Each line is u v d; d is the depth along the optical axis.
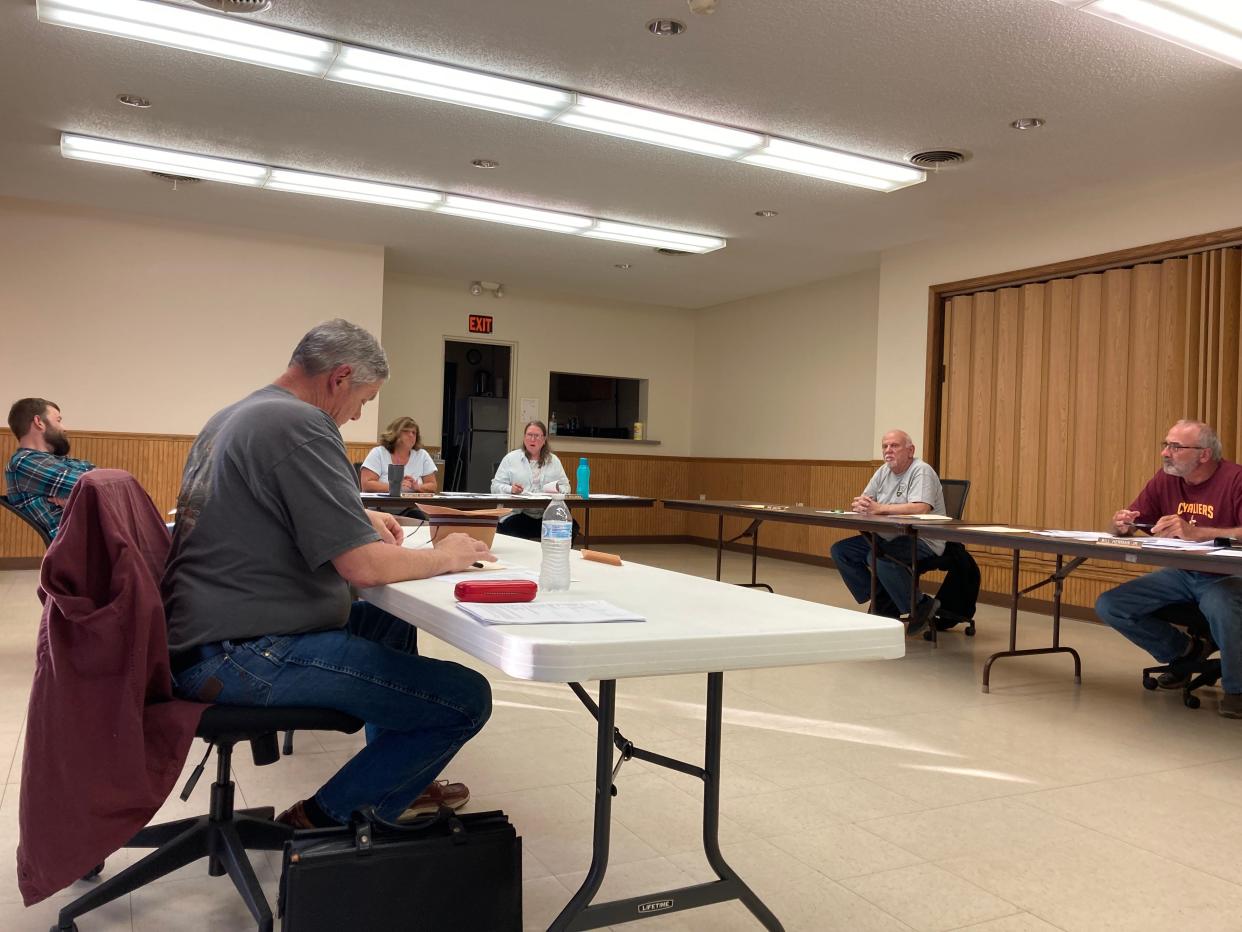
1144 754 3.14
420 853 1.52
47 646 1.51
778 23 3.72
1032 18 3.61
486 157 5.46
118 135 5.25
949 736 3.29
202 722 1.61
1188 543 3.51
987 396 6.64
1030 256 6.35
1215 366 5.27
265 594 1.69
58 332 6.86
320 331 1.88
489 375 9.77
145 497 1.88
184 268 7.21
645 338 10.46
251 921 1.80
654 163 5.45
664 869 2.08
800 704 3.69
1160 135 4.76
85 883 1.95
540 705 3.55
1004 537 3.97
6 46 4.12
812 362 8.97
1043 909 1.96
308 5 3.67
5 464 6.77
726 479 10.10
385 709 1.68
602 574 2.05
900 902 1.97
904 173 5.39
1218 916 1.95
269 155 5.52
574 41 3.94
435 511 2.29
